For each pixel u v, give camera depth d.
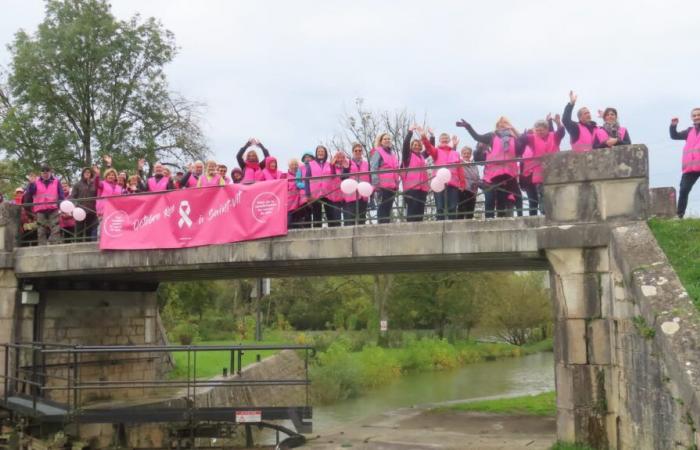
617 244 9.33
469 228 10.84
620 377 9.27
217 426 13.68
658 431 7.80
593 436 9.64
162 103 30.17
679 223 9.78
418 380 30.00
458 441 11.67
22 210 16.03
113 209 13.98
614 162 9.90
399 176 12.75
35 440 13.76
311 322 49.69
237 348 11.87
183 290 36.88
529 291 49.41
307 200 12.80
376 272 15.44
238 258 12.49
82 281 17.12
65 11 28.47
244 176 13.62
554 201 10.23
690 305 7.86
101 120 28.53
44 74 27.88
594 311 9.84
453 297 44.44
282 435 17.50
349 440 11.97
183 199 13.16
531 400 16.61
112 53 28.53
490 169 11.78
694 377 6.86
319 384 23.83
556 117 11.70
